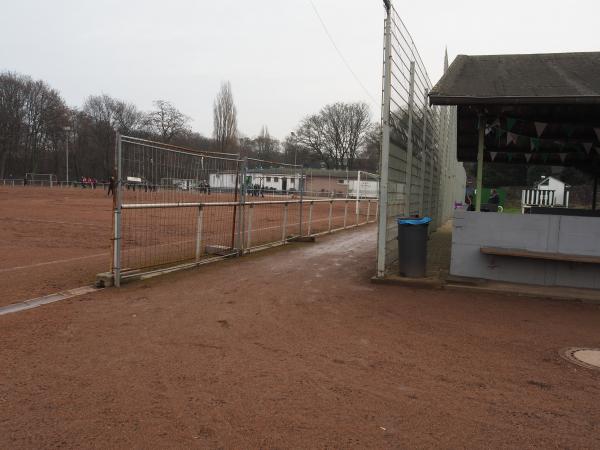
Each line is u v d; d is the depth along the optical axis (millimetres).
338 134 91812
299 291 7566
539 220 7883
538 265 7926
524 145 11867
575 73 8383
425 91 13781
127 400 3648
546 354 4984
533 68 8875
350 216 28906
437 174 18484
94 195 42812
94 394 3734
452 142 26500
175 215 16969
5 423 3268
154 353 4664
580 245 7711
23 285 7496
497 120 8672
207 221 14359
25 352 4578
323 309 6527
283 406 3625
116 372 4176
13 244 12172
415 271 8422
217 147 72500
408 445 3127
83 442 3055
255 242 13664
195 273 8883
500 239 8102
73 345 4812
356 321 6004
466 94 7457
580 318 6395
